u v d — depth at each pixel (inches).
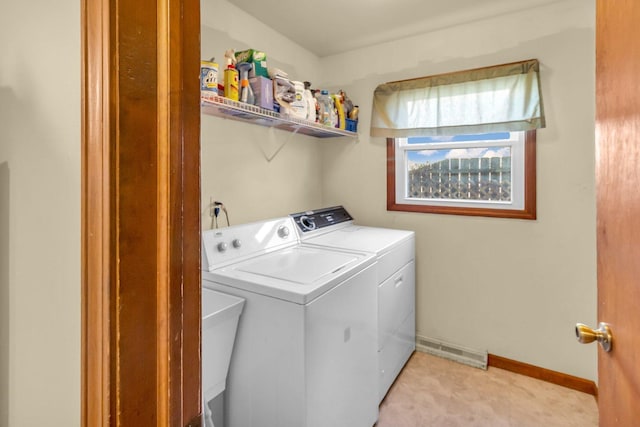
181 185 22.2
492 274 88.5
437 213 94.9
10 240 28.2
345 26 88.4
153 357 21.2
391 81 98.3
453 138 93.5
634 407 23.8
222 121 77.2
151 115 20.8
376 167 103.0
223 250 62.6
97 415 20.0
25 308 27.1
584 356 78.7
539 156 81.0
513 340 86.7
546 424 69.1
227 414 56.9
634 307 23.5
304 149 104.6
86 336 20.6
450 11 81.0
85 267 20.5
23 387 27.6
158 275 21.3
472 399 76.8
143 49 20.4
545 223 81.3
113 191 19.3
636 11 22.8
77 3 21.5
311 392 49.6
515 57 81.6
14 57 27.0
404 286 87.6
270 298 51.3
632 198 23.5
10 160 27.8
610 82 27.5
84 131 20.3
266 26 87.7
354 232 92.8
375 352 69.6
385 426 68.9
